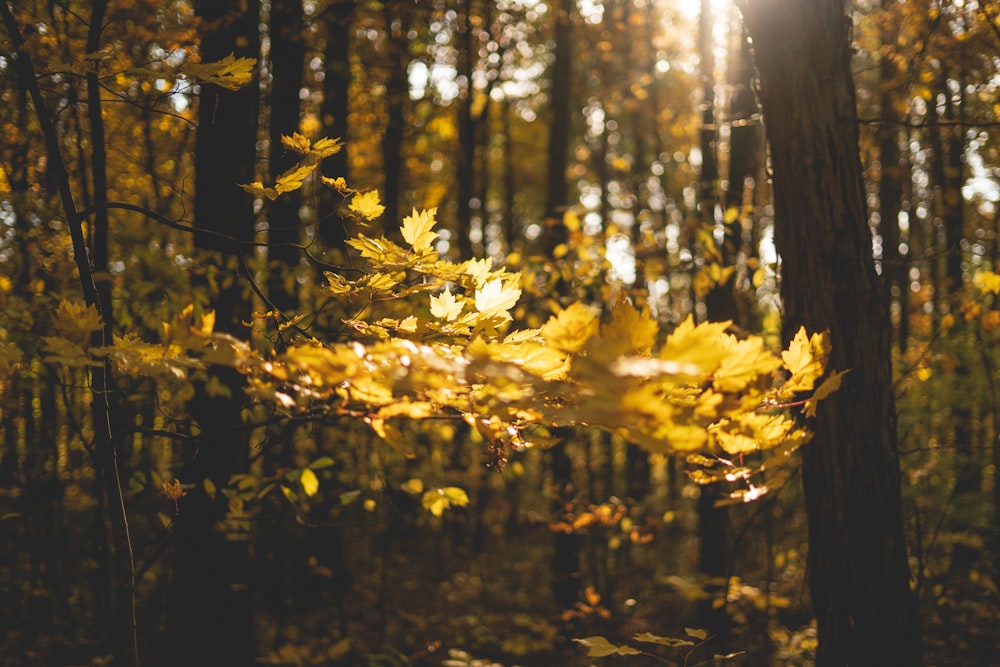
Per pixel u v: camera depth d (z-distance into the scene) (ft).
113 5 10.39
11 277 14.56
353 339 7.66
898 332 26.61
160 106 14.57
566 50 32.09
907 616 10.37
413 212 6.75
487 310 6.02
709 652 18.28
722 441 5.56
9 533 18.11
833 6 11.25
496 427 5.19
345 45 21.94
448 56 36.83
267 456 18.42
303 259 17.72
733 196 21.93
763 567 25.22
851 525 10.39
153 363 4.88
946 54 15.60
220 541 14.52
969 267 24.93
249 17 15.62
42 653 15.65
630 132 51.34
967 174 22.49
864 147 21.18
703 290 17.90
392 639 23.39
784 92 11.28
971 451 19.86
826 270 10.81
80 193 14.92
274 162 14.75
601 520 21.36
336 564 26.71
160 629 17.15
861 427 10.49
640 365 3.36
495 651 22.91
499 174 58.80
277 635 21.38
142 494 16.62
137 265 16.25
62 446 17.06
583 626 22.76
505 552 40.01
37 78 7.20
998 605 17.30
